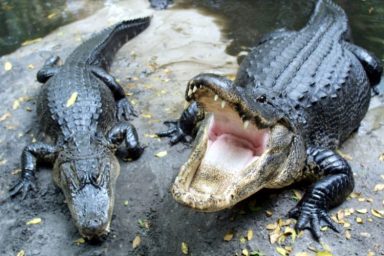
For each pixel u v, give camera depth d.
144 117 1.97
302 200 1.52
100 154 1.62
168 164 1.72
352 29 2.54
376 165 1.70
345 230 1.46
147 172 1.70
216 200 1.25
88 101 1.89
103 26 2.70
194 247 1.42
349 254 1.38
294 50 1.95
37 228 1.52
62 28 2.70
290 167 1.51
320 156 1.59
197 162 1.35
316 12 2.44
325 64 1.87
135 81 2.20
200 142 1.37
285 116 1.48
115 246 1.45
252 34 2.55
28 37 2.63
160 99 2.06
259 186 1.41
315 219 1.46
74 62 2.16
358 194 1.59
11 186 1.69
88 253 1.43
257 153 1.45
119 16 2.80
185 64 2.30
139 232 1.48
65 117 1.82
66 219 1.55
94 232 1.40
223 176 1.37
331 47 2.01
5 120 1.99
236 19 2.71
